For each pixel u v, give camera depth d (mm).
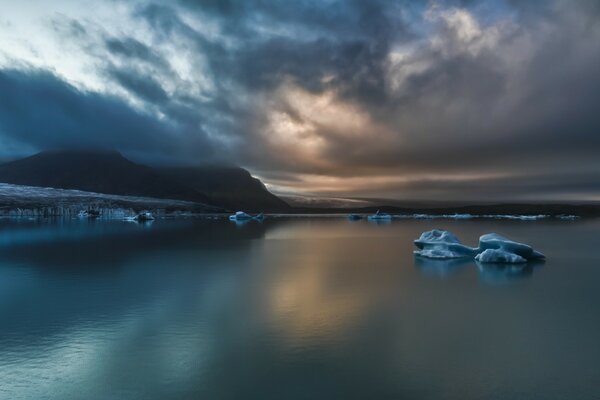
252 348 18203
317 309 24672
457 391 14484
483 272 37719
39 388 14609
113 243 64562
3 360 16922
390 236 83875
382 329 20906
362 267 40844
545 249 58438
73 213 178000
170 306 25250
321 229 108750
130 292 29047
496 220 181125
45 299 26984
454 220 181375
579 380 15328
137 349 18078
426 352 17875
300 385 14883
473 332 20562
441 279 34281
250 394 14234
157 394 14219
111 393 14281
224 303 26047
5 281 33062
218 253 52781
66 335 19891
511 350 18172
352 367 16328
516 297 27906
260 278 34625
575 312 24281
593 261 44906
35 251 53125
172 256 49312
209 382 15039
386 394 14250
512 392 14453
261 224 137250
